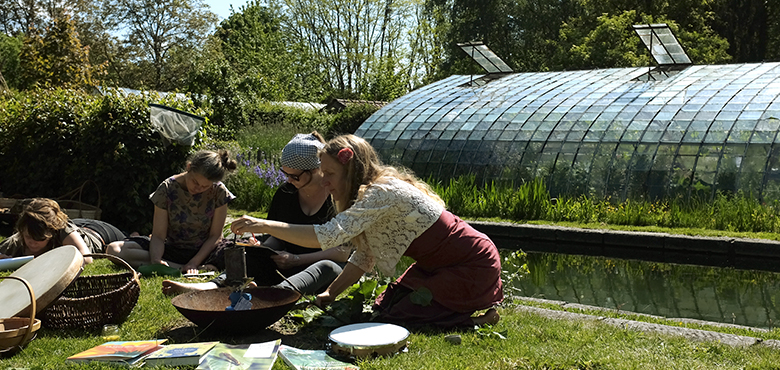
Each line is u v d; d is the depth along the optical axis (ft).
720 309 18.45
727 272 24.48
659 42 46.62
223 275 13.29
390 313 11.44
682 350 10.36
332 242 10.36
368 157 11.30
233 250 11.41
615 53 80.79
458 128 47.06
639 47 80.84
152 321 11.66
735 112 38.01
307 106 101.45
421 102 53.31
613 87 46.60
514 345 10.52
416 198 10.96
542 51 115.34
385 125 51.26
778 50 98.68
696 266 25.86
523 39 116.47
